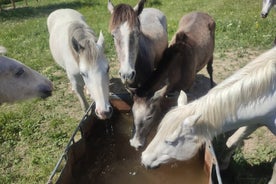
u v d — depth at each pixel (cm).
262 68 133
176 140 137
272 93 136
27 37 388
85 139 175
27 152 204
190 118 131
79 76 208
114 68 288
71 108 244
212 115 134
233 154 183
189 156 144
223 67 274
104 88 176
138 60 205
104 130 194
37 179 184
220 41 312
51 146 207
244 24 342
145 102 167
